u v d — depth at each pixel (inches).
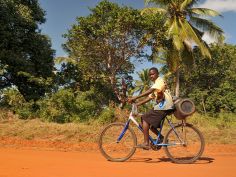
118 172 226.2
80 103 607.5
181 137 270.2
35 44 969.5
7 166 236.1
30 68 916.0
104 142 279.4
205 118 657.0
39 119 582.9
